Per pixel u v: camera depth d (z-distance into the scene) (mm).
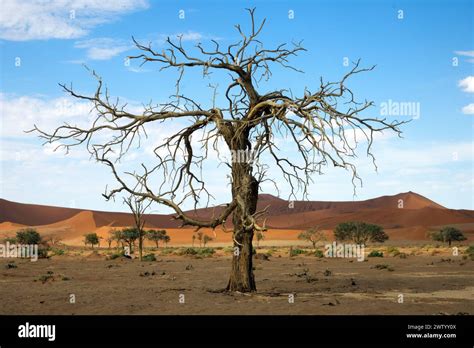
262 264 50312
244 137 21031
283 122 20031
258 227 19609
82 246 149625
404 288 25859
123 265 49594
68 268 44438
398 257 65125
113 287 26875
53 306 19078
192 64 20750
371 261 54906
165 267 46344
